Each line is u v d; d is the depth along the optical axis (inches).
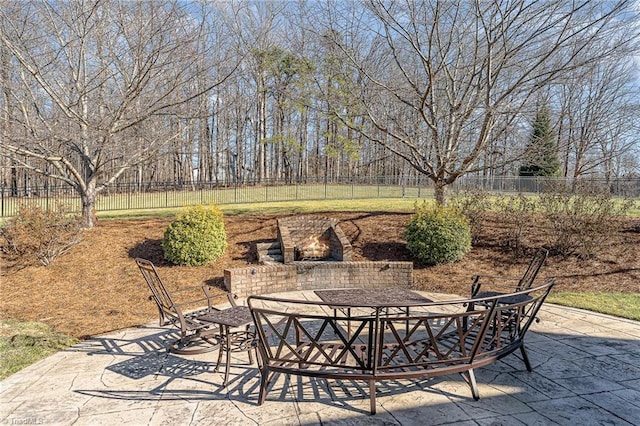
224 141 1223.5
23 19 307.3
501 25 308.3
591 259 323.0
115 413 126.9
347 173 1370.6
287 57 761.6
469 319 214.8
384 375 122.7
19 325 221.0
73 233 347.3
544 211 356.8
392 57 393.7
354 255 352.5
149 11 329.4
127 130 377.4
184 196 728.3
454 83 362.0
